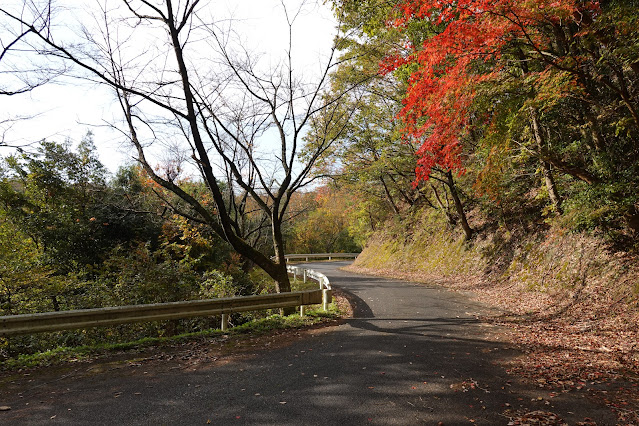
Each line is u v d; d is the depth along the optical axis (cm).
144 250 1395
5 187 1888
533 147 1191
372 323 998
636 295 899
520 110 778
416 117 976
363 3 1142
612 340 727
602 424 400
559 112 1152
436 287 1759
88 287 1373
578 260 1224
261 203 1316
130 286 1273
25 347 1038
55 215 1919
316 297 1122
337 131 1580
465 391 498
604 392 487
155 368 621
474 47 791
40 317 666
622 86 752
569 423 403
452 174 2059
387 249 3164
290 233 4747
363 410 440
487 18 745
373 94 2005
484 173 936
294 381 545
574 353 666
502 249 1775
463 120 884
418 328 920
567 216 1144
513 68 973
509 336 816
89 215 1956
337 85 1456
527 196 1809
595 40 736
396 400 470
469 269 1928
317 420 414
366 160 2319
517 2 704
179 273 1355
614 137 1107
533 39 820
